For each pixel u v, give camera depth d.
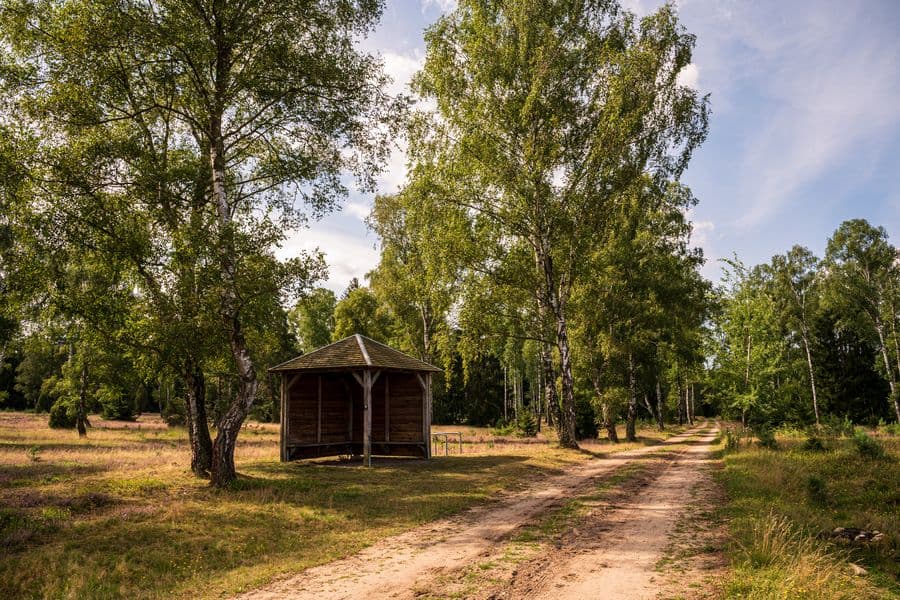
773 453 20.12
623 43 22.70
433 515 10.73
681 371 46.47
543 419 64.19
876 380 48.03
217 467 13.32
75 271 15.22
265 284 13.54
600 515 10.68
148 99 14.50
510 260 24.33
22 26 12.44
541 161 22.19
